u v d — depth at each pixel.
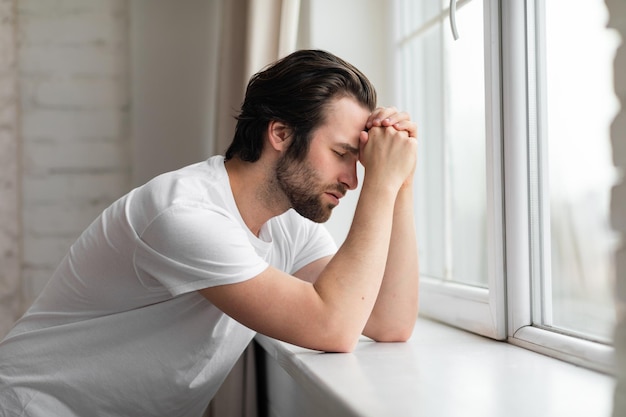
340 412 0.85
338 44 1.95
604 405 0.82
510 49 1.29
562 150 1.21
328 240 1.44
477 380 0.97
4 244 2.17
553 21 1.24
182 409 1.28
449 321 1.55
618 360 0.57
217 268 1.03
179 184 1.12
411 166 1.19
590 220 1.14
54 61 2.20
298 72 1.16
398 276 1.32
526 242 1.28
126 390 1.19
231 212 1.17
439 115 1.78
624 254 0.57
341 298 1.07
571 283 1.18
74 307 1.19
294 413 1.37
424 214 1.89
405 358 1.14
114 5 2.21
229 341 1.26
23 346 1.19
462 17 1.62
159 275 1.07
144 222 1.09
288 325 1.06
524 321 1.28
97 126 2.21
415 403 0.83
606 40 1.08
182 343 1.18
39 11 2.20
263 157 1.19
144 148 2.21
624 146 0.57
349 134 1.18
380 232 1.12
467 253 1.65
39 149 2.20
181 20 2.23
